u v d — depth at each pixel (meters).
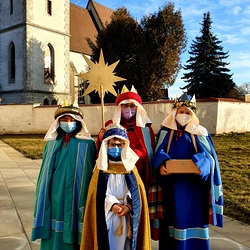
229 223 4.84
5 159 11.61
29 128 21.98
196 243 3.24
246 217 5.05
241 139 15.74
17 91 30.16
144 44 27.92
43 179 3.35
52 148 3.43
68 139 3.41
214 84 35.25
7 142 17.62
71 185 3.23
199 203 3.27
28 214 5.29
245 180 7.39
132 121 3.64
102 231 2.82
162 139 3.41
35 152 13.10
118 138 2.98
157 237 3.38
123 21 28.17
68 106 3.47
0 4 31.50
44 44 31.14
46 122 21.62
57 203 3.22
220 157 10.83
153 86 28.20
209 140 3.46
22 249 3.98
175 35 28.53
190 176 3.29
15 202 5.98
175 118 3.42
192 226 3.23
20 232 4.52
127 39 27.72
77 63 36.62
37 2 30.23
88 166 3.31
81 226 3.12
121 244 2.90
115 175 2.97
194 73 36.22
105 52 28.28
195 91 36.19
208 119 17.34
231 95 35.97
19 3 29.62
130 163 2.95
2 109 22.22
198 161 3.08
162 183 3.35
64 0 33.09
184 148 3.32
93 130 20.14
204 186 3.33
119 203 2.87
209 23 37.09
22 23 29.44
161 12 28.22
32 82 29.91
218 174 3.32
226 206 5.54
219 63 36.25
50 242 3.28
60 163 3.33
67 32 33.59
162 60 28.08
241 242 4.18
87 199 2.95
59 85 32.78
